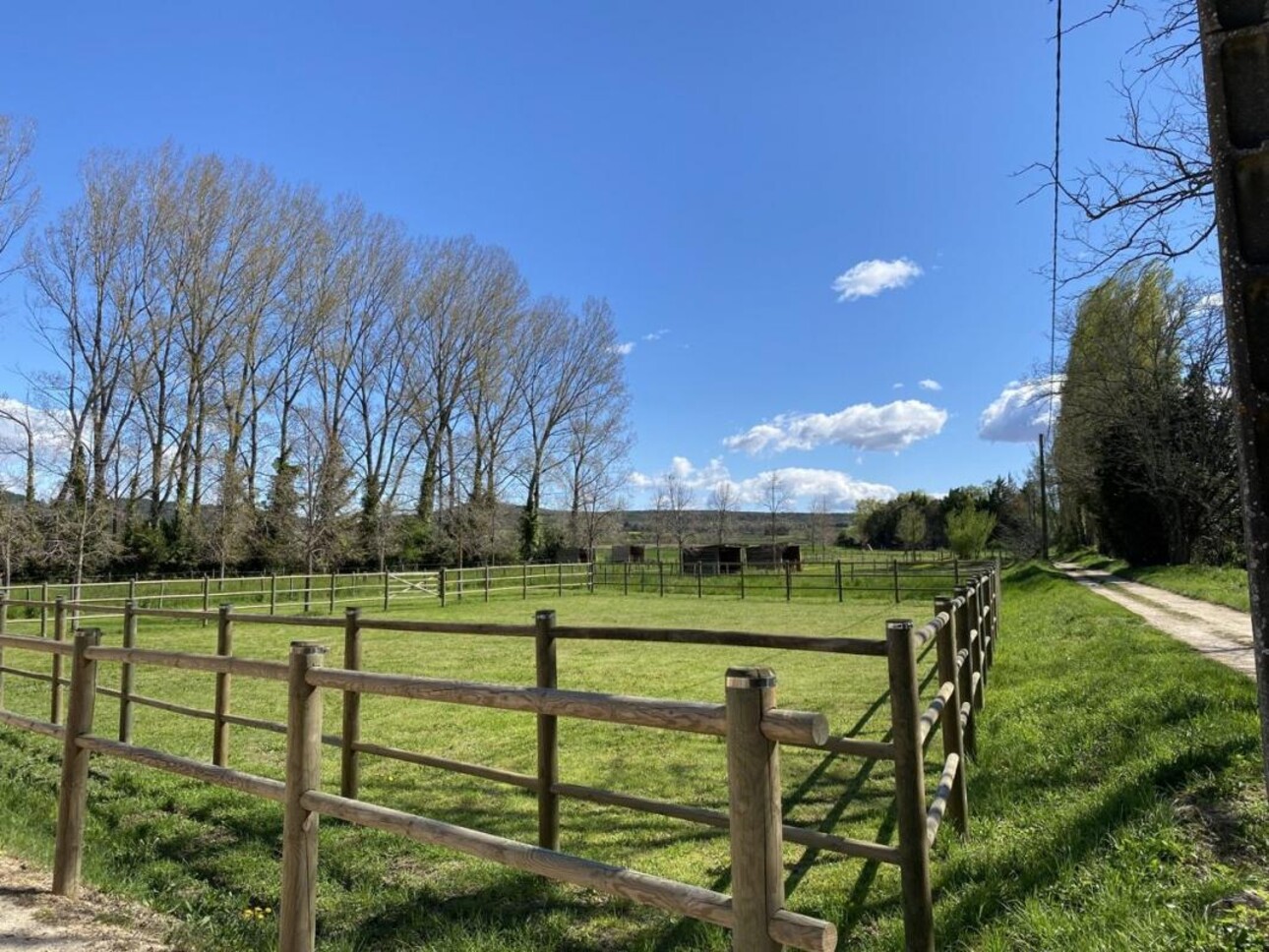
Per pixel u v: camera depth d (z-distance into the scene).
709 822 3.35
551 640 4.36
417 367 43.62
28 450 26.86
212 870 4.02
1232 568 22.67
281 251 36.38
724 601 25.36
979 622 7.33
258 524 33.41
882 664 10.95
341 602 24.25
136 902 3.58
